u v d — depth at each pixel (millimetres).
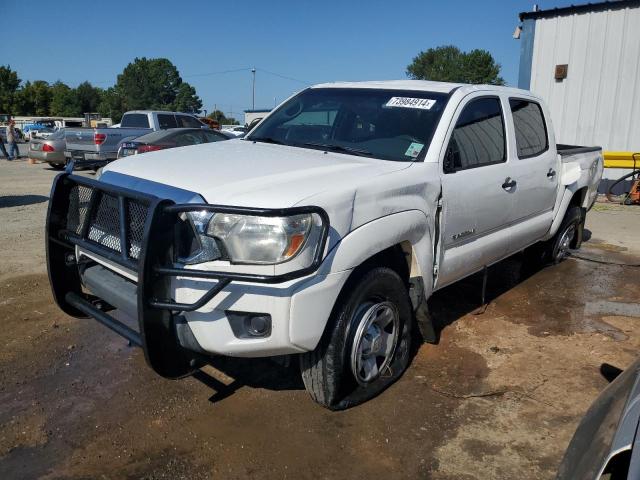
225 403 3510
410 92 4363
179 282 2809
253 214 2641
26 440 3104
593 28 11602
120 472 2877
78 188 3484
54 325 4586
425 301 3861
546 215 5656
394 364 3787
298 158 3682
